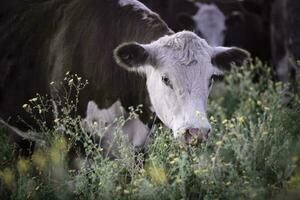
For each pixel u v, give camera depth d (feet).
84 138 47.57
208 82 44.11
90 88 48.06
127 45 44.16
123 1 48.91
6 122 54.44
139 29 47.34
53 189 45.19
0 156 50.60
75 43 48.96
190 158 45.16
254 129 51.21
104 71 47.47
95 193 44.88
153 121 47.85
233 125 49.88
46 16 52.08
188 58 44.01
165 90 44.04
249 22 76.59
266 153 48.80
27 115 52.19
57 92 49.47
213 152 48.49
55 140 46.96
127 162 45.75
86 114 48.60
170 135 46.47
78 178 45.01
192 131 42.06
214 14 74.23
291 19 73.31
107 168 44.21
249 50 77.15
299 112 55.57
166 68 44.01
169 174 45.14
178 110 43.34
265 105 60.49
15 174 48.44
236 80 68.64
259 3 77.87
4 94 53.57
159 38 45.80
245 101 65.67
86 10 49.42
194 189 44.09
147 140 49.24
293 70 73.05
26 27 53.16
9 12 55.42
